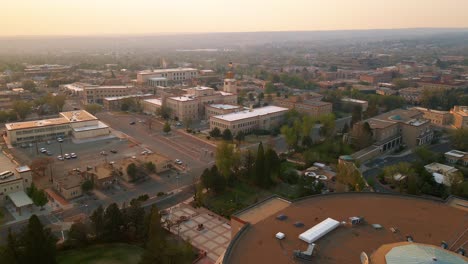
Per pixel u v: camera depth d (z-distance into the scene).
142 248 110.31
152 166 166.50
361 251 71.38
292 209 90.06
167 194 147.88
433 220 84.19
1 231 118.19
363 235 77.19
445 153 189.75
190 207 136.88
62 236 115.31
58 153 194.75
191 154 196.12
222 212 132.50
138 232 114.94
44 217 128.12
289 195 147.12
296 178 159.88
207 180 144.88
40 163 164.62
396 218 85.00
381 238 76.06
